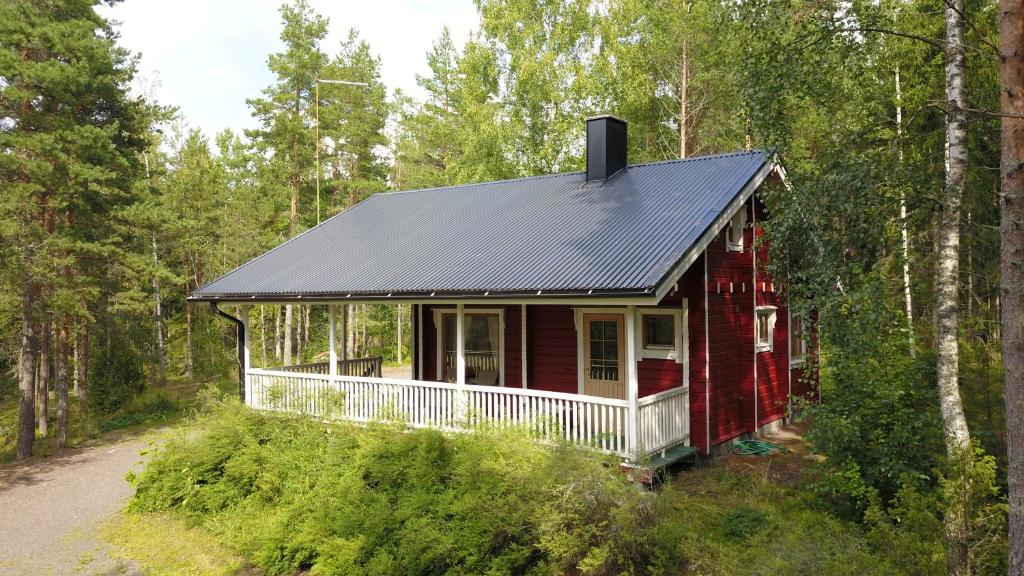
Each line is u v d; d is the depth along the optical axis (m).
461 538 7.05
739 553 6.47
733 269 10.92
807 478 9.10
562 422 9.20
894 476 7.18
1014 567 4.82
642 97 22.52
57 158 14.93
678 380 10.30
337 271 12.29
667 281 8.08
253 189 29.33
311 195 28.94
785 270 8.40
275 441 10.34
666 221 9.76
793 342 13.30
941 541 5.45
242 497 9.72
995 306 12.80
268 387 12.55
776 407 12.32
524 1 22.67
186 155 31.45
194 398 22.56
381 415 9.99
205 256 28.23
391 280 10.88
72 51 15.09
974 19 10.05
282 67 24.84
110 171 15.95
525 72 21.50
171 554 8.76
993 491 5.66
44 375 17.95
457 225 13.04
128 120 17.44
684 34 22.19
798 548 5.64
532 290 8.77
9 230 13.60
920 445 7.24
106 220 17.17
